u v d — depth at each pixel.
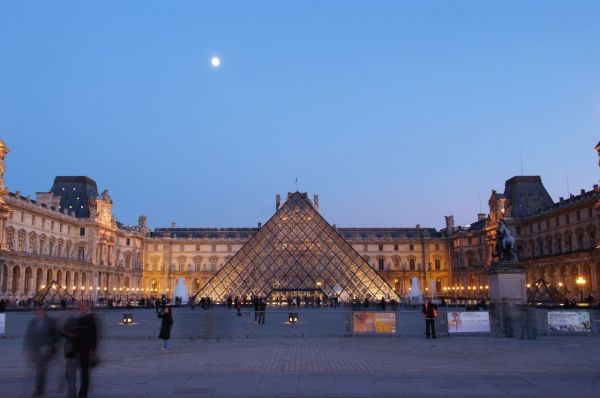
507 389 20.34
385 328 42.28
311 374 23.80
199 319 41.72
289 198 118.25
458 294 190.50
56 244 146.88
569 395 19.28
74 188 169.38
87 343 18.52
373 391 19.94
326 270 109.56
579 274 119.69
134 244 190.88
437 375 23.50
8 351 33.69
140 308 110.88
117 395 19.42
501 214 159.00
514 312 40.81
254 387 20.77
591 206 118.38
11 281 119.62
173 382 21.94
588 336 41.12
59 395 19.62
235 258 110.69
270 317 69.31
